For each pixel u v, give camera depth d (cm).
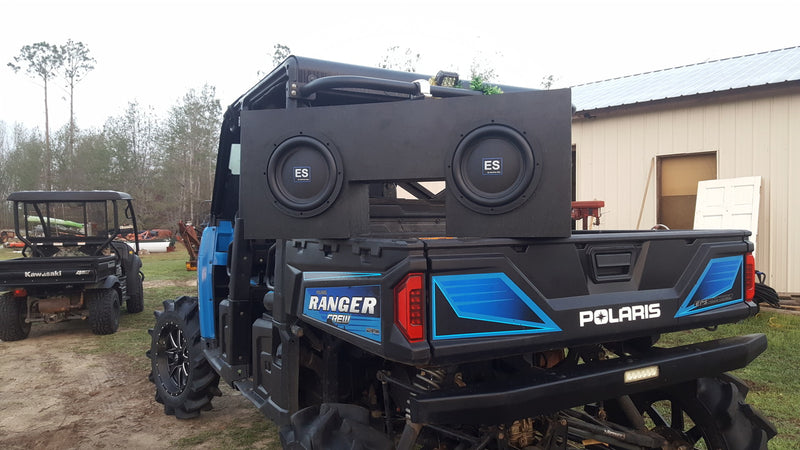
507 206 210
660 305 238
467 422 197
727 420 267
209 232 415
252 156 253
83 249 880
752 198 826
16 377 571
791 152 808
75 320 898
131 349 686
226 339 372
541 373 221
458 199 218
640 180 957
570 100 202
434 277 192
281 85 306
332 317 235
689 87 933
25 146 4322
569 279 221
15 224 841
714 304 260
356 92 301
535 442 253
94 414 455
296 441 234
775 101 820
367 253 214
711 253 258
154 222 4109
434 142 221
